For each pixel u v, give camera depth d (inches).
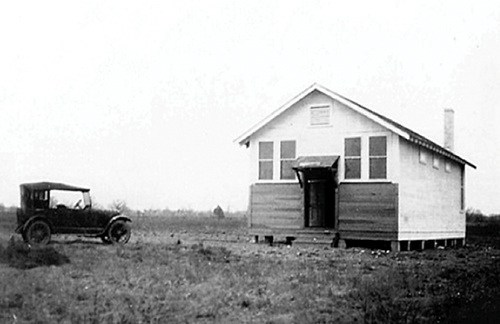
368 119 995.3
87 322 391.9
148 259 705.0
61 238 1047.6
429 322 408.2
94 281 549.0
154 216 2556.6
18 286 505.4
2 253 681.6
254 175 1088.2
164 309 435.5
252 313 431.5
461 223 1315.2
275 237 1152.8
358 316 421.7
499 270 690.8
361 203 989.8
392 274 615.5
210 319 411.5
